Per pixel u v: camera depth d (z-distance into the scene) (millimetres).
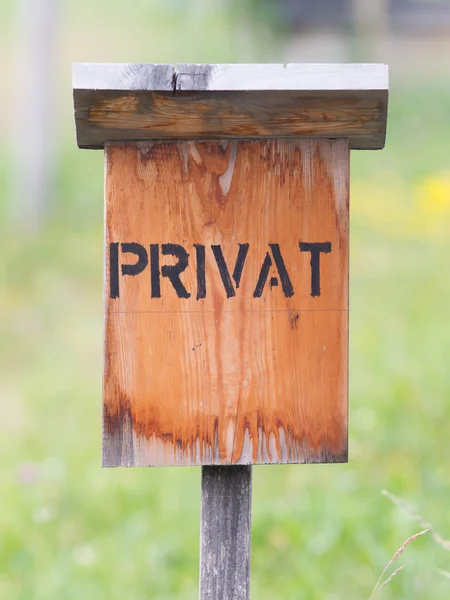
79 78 2148
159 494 4504
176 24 20125
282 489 4520
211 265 2346
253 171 2344
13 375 6887
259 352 2354
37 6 11789
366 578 3586
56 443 5332
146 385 2344
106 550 3992
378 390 5359
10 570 3857
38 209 11594
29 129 11711
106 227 2332
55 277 9258
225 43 18406
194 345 2344
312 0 17234
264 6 17328
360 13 17312
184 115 2223
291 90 2156
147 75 2154
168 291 2340
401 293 7777
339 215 2357
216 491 2398
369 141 2406
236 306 2348
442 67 17688
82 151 14180
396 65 17734
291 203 2352
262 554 3893
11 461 5094
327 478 4523
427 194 11328
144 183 2334
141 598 3625
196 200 2338
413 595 3375
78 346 7383
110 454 2348
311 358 2361
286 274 2354
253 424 2361
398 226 10508
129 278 2336
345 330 2359
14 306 8438
